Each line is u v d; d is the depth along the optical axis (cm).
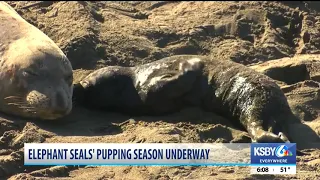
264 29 1557
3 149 1008
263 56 1448
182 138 1064
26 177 922
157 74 1180
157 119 1166
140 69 1209
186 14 1633
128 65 1369
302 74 1332
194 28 1539
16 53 1150
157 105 1172
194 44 1483
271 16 1598
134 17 1620
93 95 1202
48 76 1131
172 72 1174
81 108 1210
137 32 1495
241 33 1545
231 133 1097
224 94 1143
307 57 1415
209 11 1638
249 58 1437
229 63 1174
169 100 1165
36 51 1145
